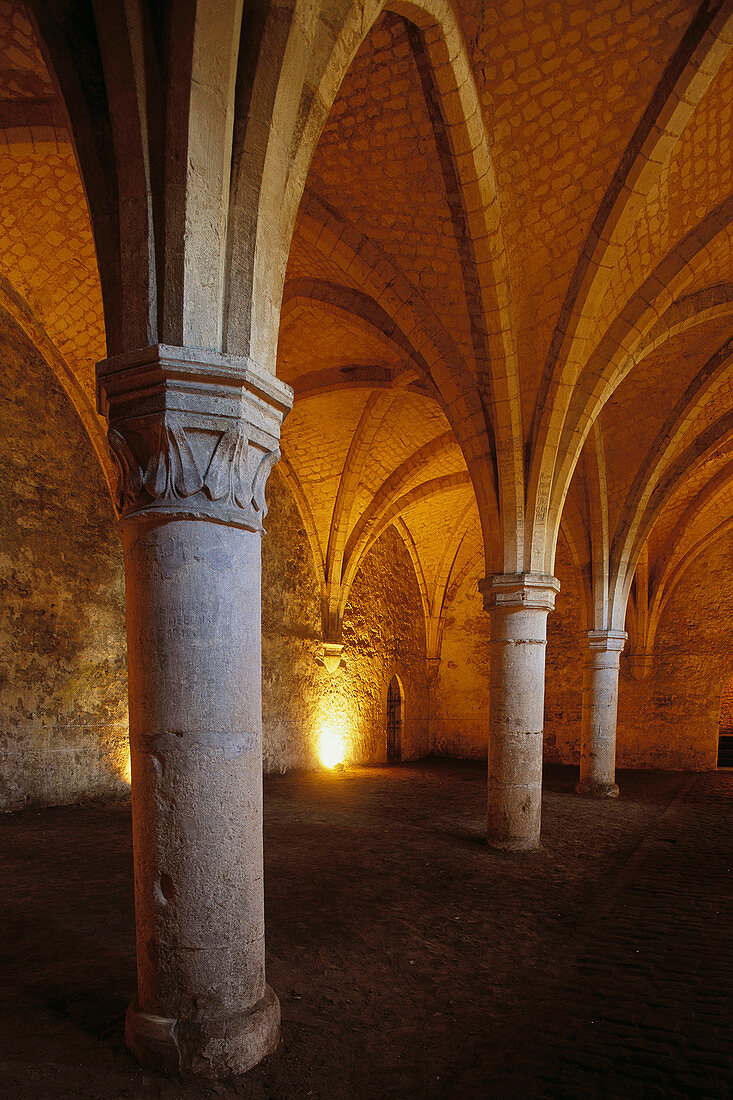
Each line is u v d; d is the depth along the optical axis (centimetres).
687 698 1498
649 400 948
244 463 292
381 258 620
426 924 484
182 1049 274
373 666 1489
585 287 592
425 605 1709
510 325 618
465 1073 293
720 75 477
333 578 1330
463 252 580
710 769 1469
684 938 466
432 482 1356
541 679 705
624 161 525
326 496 1275
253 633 301
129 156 270
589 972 406
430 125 495
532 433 665
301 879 586
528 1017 347
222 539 289
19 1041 301
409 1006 357
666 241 620
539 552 679
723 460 1218
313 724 1302
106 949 412
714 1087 286
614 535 1085
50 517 862
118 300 285
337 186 573
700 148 536
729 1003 366
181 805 278
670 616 1523
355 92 484
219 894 281
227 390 278
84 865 596
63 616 871
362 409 1083
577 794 1113
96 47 279
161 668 281
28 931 442
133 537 291
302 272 751
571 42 447
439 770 1398
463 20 426
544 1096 278
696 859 700
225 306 281
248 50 268
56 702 853
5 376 812
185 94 259
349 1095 272
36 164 589
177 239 269
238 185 278
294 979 386
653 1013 353
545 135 505
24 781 810
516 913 513
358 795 1040
